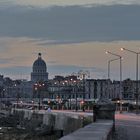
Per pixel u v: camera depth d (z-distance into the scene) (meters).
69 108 182.38
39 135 111.81
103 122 39.88
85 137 21.22
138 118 84.44
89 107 154.88
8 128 160.38
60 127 108.44
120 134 39.88
